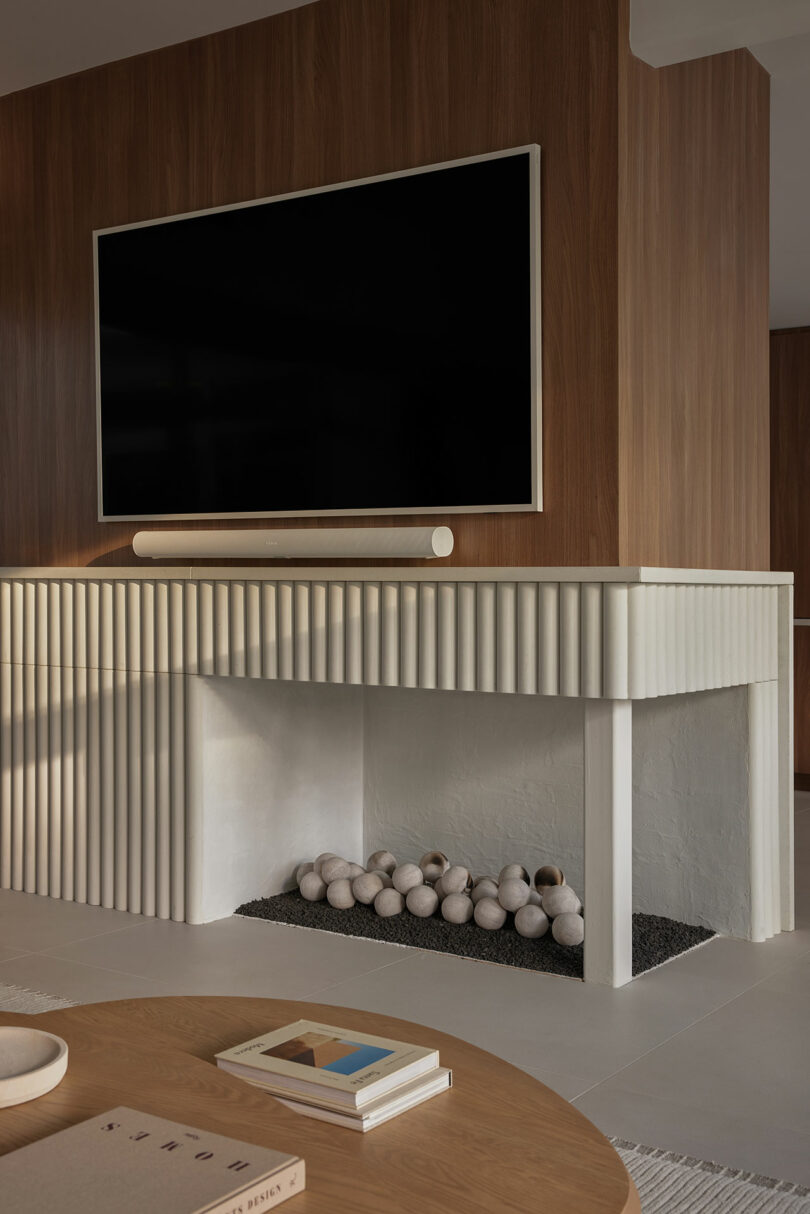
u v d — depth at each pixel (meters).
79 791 4.24
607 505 3.27
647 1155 2.27
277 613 3.77
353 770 4.52
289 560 3.81
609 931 3.28
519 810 4.16
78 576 4.19
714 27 3.16
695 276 3.66
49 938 3.76
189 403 3.99
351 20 3.68
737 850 3.81
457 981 3.31
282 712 4.23
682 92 3.58
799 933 3.89
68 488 4.34
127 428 4.12
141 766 4.08
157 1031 1.83
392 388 3.58
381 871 4.15
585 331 3.29
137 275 4.09
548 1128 1.51
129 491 4.13
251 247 3.84
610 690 3.21
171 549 3.91
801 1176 2.21
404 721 4.43
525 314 3.35
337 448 3.69
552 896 3.68
